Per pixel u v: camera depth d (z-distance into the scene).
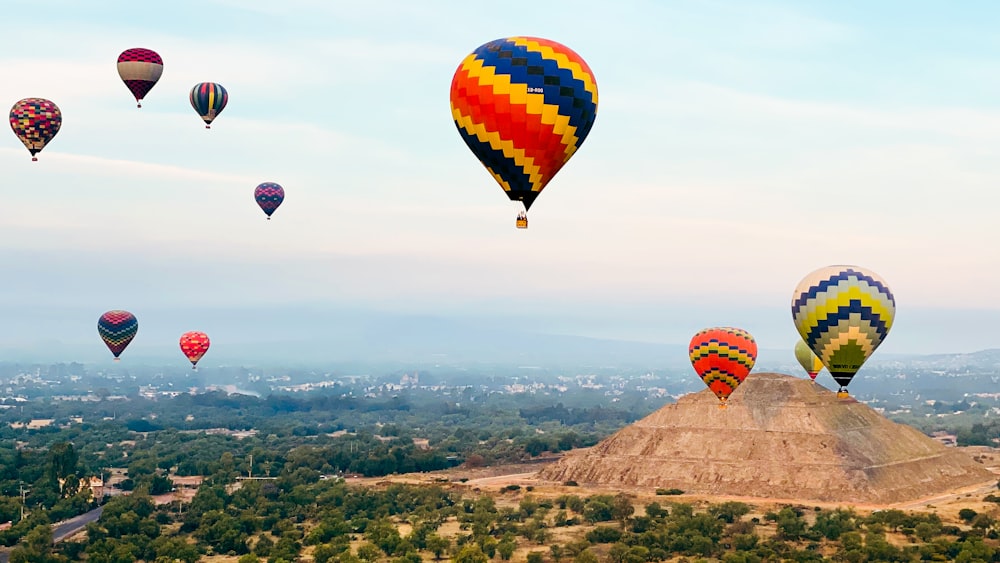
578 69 133.62
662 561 195.88
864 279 180.88
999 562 190.62
